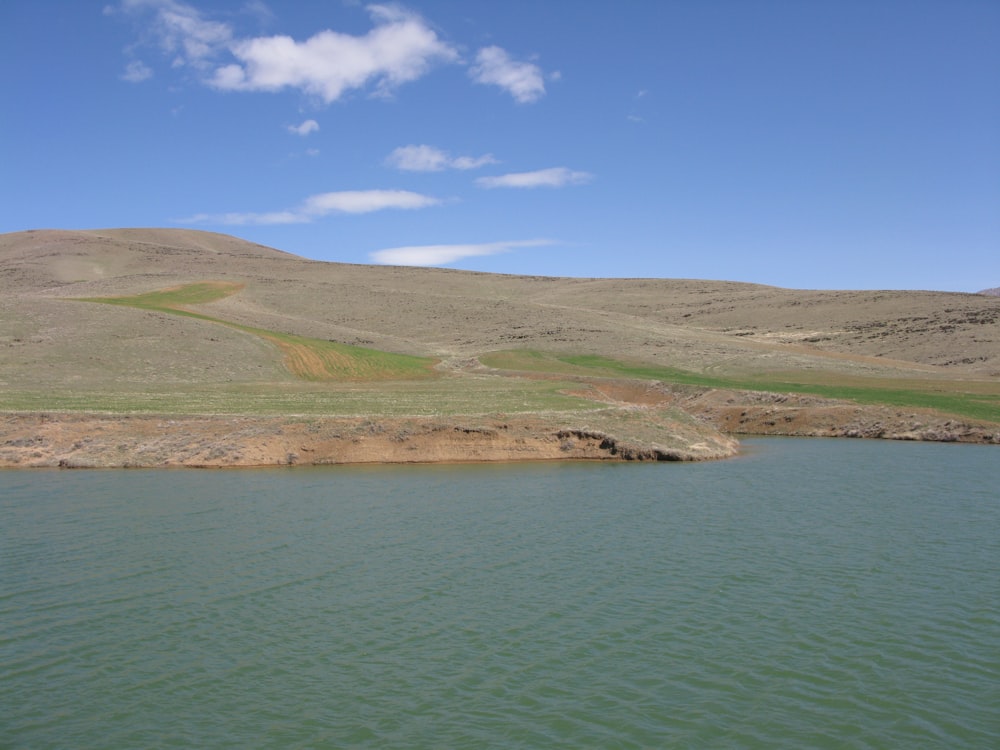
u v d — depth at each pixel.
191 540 23.39
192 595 18.89
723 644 16.50
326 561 21.45
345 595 18.98
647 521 26.16
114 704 14.15
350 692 14.58
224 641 16.50
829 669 15.50
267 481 33.16
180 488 31.42
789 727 13.55
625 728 13.46
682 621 17.59
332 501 28.95
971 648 16.41
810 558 22.05
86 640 16.50
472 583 19.84
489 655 15.96
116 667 15.41
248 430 40.00
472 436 40.34
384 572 20.61
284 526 25.12
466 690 14.66
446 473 35.47
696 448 41.78
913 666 15.64
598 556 22.06
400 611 18.05
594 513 27.27
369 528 24.94
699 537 24.14
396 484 32.53
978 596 19.14
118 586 19.44
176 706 14.09
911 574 20.69
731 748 12.94
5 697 14.34
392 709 14.02
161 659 15.73
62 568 20.73
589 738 13.17
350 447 39.03
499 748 12.88
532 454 39.78
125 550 22.34
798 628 17.28
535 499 29.58
